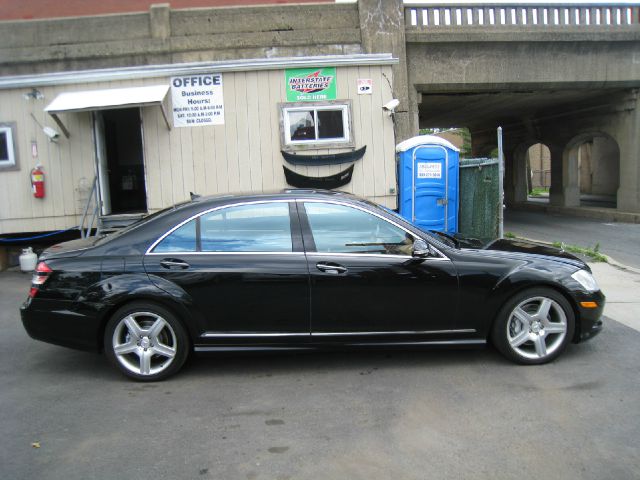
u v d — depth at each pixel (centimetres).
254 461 335
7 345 581
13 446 358
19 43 1095
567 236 1377
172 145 959
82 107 858
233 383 459
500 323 477
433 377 462
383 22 1148
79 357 539
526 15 1358
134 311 457
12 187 965
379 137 979
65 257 468
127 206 1251
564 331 481
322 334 466
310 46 1124
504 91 1474
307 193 493
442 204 993
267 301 459
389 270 463
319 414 397
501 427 372
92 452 348
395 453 341
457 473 318
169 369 463
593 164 2978
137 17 1101
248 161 966
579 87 1460
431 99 1722
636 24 1432
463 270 468
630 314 647
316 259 463
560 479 310
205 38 1105
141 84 949
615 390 430
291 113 966
